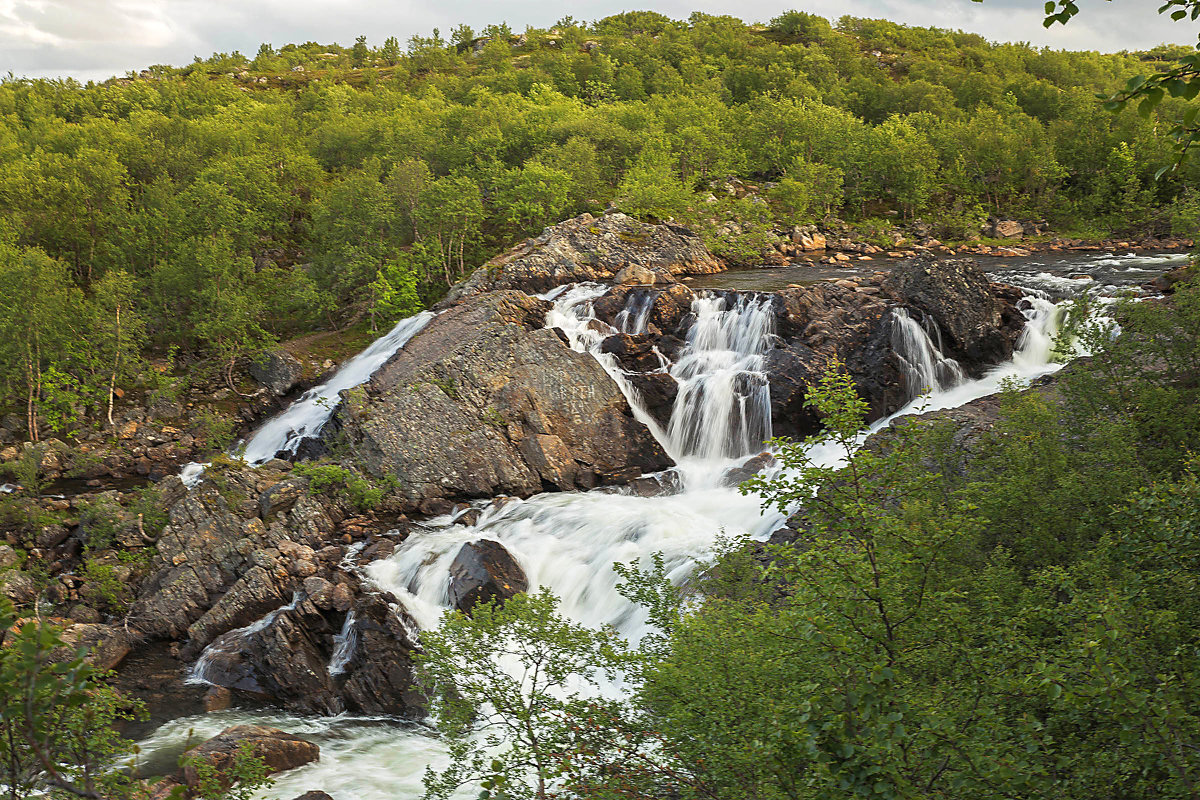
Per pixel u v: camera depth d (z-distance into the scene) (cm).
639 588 2050
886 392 4688
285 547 3956
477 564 3659
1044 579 1653
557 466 4669
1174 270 5506
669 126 12106
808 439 1374
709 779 1412
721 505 4172
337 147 11594
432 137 10338
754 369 4894
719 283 6600
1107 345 2494
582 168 8950
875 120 15500
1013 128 12700
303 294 6869
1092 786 1291
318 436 5291
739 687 1420
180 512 4162
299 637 3384
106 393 6216
